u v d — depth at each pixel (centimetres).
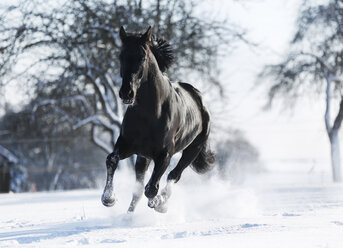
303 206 879
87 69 2195
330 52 2783
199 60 2288
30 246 457
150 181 643
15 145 4462
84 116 2702
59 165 5291
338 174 2894
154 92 632
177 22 2239
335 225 548
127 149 650
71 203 1262
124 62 600
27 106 2655
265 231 511
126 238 499
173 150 673
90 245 452
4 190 3925
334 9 2634
